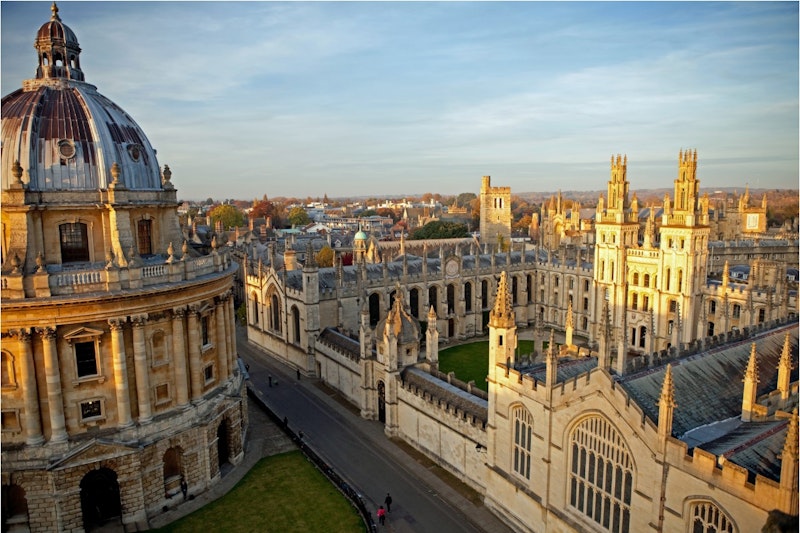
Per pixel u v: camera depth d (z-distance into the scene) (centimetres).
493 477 6134
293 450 7775
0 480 5525
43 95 6544
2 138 6250
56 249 6309
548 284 14138
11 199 5906
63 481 5784
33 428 5775
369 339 8638
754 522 3606
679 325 10262
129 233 6594
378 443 7912
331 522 6088
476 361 11312
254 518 6194
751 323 9481
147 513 6256
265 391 10025
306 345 10719
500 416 5953
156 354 6488
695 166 10212
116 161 6631
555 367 5253
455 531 5859
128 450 6028
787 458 3366
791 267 13912
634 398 4719
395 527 5938
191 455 6650
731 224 17975
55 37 6825
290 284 11281
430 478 6931
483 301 13875
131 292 6003
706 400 5016
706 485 3906
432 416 7294
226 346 7569
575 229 19875
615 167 11544
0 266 5728
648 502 4366
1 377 5675
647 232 11362
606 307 4709
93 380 6031
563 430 5144
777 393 4866
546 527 5416
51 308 5672
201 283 6712
